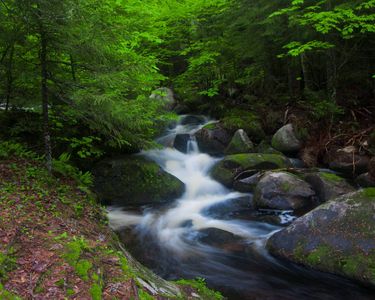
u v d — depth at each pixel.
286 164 10.73
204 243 7.19
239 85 16.16
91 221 5.30
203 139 13.16
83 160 9.59
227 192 10.18
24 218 4.50
